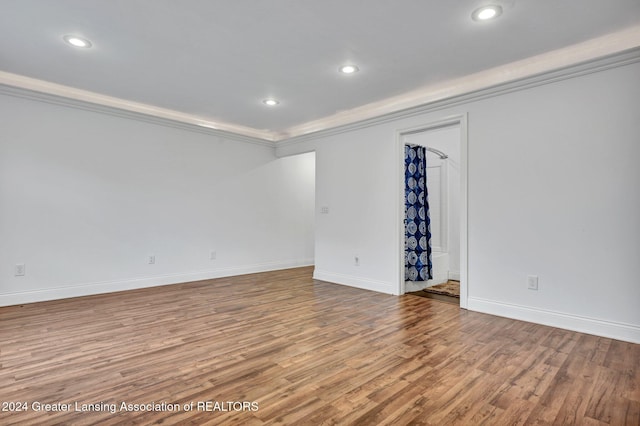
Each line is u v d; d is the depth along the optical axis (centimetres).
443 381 198
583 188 282
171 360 226
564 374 206
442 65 316
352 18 240
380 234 434
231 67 322
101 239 415
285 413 166
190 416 164
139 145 446
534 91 307
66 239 391
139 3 222
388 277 424
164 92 390
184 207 489
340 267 482
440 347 248
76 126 397
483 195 338
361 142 457
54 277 383
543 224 302
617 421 160
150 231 456
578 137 285
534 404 174
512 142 320
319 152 516
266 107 444
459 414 166
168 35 264
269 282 490
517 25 248
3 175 353
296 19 242
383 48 284
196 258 502
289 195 622
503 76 330
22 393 183
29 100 367
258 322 306
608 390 188
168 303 371
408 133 411
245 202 559
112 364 219
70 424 157
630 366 217
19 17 238
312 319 316
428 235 468
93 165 409
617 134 267
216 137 524
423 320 312
